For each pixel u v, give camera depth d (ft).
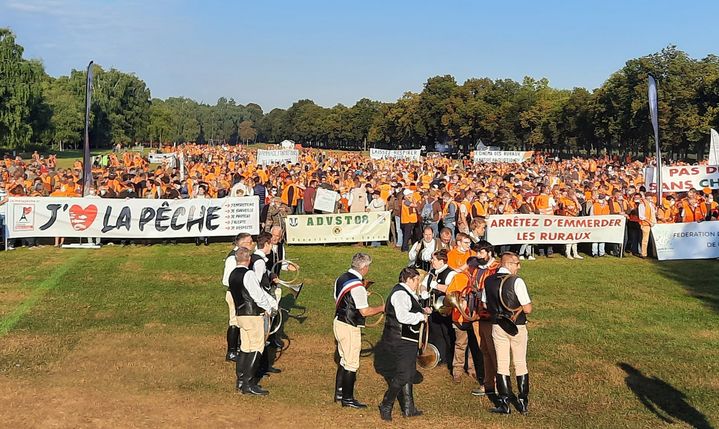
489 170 128.26
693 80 202.80
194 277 51.42
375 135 444.55
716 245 62.64
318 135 590.96
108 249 63.00
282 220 64.69
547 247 63.87
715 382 30.96
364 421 26.55
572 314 42.65
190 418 26.27
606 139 241.96
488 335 28.58
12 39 261.65
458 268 33.01
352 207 70.69
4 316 39.75
